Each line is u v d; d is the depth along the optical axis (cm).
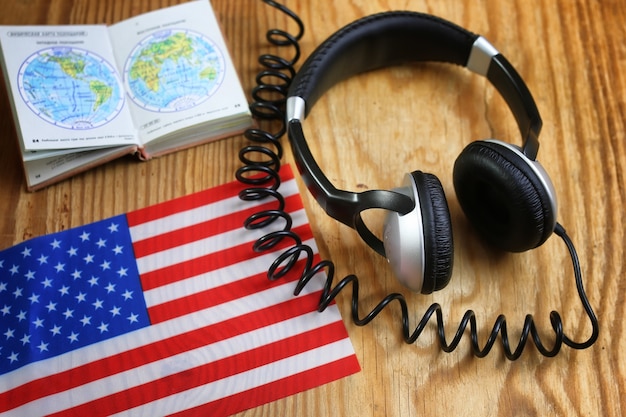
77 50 110
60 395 92
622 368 94
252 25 120
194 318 97
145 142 105
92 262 101
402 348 95
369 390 92
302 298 97
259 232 102
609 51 118
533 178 86
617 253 101
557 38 120
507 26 121
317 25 120
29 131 101
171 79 109
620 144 110
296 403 92
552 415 92
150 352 94
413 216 83
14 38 109
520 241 91
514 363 94
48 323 97
